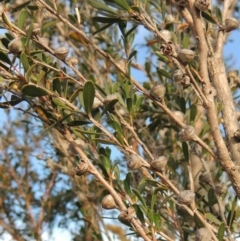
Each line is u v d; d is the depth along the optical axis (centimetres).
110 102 77
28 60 78
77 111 76
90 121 77
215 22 79
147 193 86
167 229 83
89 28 99
